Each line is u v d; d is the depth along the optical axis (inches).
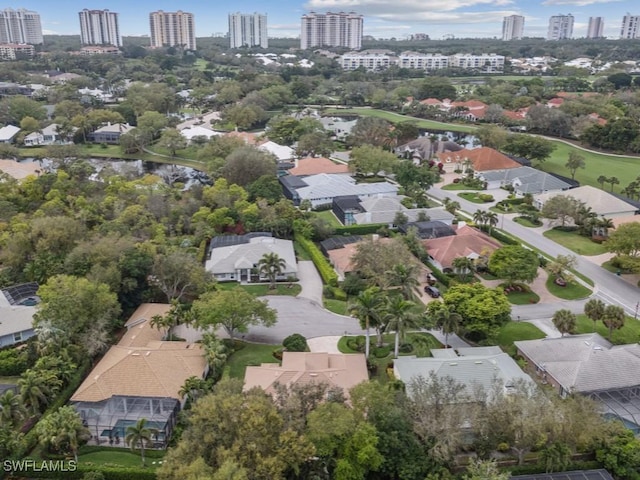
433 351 3154.5
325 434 2188.7
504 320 3262.8
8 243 4077.3
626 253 4244.6
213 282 3887.8
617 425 2459.4
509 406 2362.2
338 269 4318.4
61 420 2440.9
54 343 2962.6
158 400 2709.2
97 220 4847.4
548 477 2317.9
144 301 3762.3
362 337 3420.3
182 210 5182.1
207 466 1979.6
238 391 2448.3
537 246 4891.7
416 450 2276.1
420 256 4468.5
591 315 3400.6
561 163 7687.0
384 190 6186.0
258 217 5123.0
